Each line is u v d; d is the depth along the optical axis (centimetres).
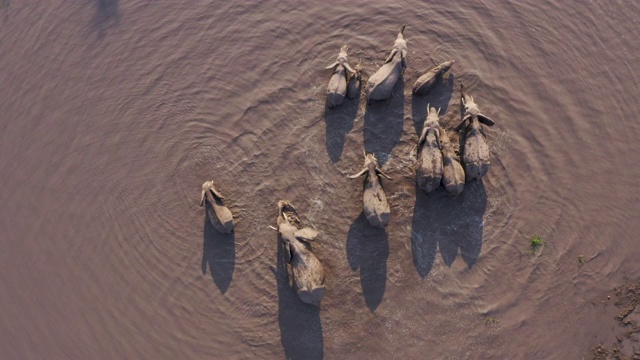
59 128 1741
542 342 1459
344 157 1625
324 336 1479
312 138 1652
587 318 1471
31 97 1784
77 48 1833
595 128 1648
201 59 1784
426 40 1752
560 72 1716
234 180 1630
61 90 1788
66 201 1655
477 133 1530
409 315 1487
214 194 1561
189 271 1553
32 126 1747
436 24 1769
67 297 1559
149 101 1750
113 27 1848
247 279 1528
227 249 1558
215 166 1653
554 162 1612
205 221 1591
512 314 1480
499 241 1541
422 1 1797
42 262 1595
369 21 1778
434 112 1584
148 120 1728
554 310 1480
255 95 1720
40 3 1903
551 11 1788
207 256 1559
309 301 1436
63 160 1702
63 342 1520
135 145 1702
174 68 1783
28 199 1664
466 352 1459
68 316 1541
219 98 1731
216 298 1521
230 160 1655
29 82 1803
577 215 1562
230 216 1525
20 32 1869
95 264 1585
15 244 1616
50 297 1560
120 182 1662
